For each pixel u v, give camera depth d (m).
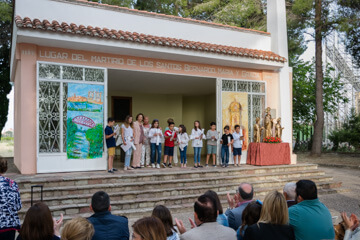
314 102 21.67
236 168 9.63
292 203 3.78
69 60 8.54
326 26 16.72
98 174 7.92
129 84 12.88
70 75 8.48
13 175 7.71
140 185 7.71
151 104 15.63
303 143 22.64
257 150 10.39
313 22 16.61
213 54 9.84
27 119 7.95
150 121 15.55
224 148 10.10
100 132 8.70
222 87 10.88
